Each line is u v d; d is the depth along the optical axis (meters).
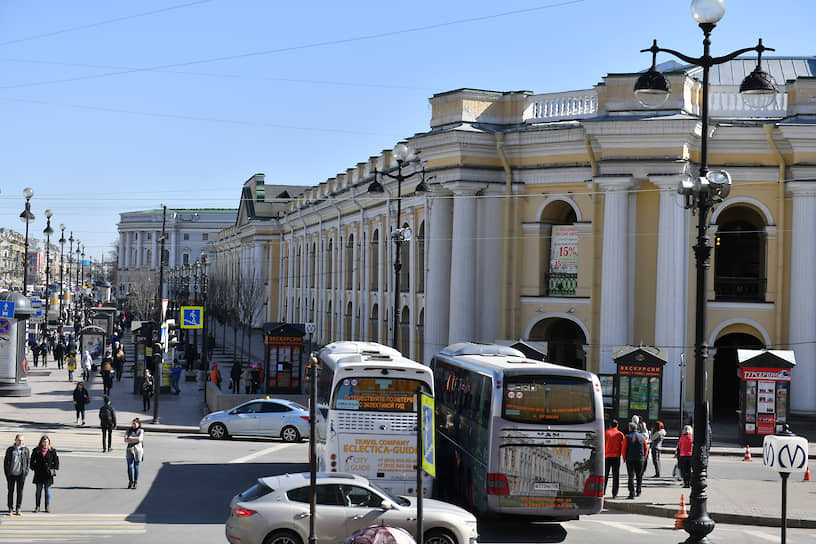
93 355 60.47
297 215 79.25
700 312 18.06
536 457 19.39
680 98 36.03
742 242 41.03
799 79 36.38
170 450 30.91
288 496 16.00
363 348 24.06
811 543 19.25
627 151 36.19
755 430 33.19
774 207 37.00
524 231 39.53
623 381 33.62
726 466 29.78
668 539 19.28
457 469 23.20
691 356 37.12
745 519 21.56
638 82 19.30
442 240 41.09
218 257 132.62
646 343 36.75
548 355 41.41
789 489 25.28
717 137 36.81
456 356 25.27
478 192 39.91
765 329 37.44
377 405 20.72
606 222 36.75
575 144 37.97
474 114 39.66
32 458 20.70
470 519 16.53
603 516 22.38
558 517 21.08
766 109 37.22
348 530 15.91
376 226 55.84
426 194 41.47
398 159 32.31
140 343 47.72
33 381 53.03
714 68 43.03
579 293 38.41
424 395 14.70
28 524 19.33
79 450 30.23
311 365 15.36
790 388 36.16
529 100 39.53
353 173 60.34
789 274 36.94
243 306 85.44
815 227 36.12
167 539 18.02
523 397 19.52
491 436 19.44
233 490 23.86
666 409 36.00
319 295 72.25
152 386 41.94
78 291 166.62
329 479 16.27
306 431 34.09
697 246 18.25
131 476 23.81
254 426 34.16
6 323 45.34
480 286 39.75
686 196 18.48
